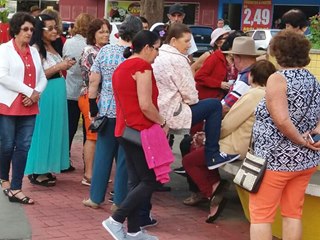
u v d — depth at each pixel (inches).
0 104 260.5
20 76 259.9
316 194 215.5
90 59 294.4
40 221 247.8
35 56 267.4
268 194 187.9
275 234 238.4
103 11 1338.6
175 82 246.7
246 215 255.0
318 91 188.4
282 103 181.0
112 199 277.1
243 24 1215.6
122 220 218.2
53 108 300.8
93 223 248.7
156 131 213.5
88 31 299.6
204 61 321.7
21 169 269.1
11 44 261.1
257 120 190.9
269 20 1189.7
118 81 215.5
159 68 245.9
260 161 186.5
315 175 233.0
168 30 255.3
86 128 302.0
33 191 292.4
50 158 301.0
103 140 261.9
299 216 194.9
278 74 184.4
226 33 320.5
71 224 245.9
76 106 331.0
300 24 271.3
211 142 250.2
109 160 264.7
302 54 185.3
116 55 256.4
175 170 343.0
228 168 247.1
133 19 261.4
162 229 247.8
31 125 267.1
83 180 308.8
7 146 265.3
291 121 182.1
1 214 253.8
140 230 225.1
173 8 348.8
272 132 185.5
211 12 1244.5
